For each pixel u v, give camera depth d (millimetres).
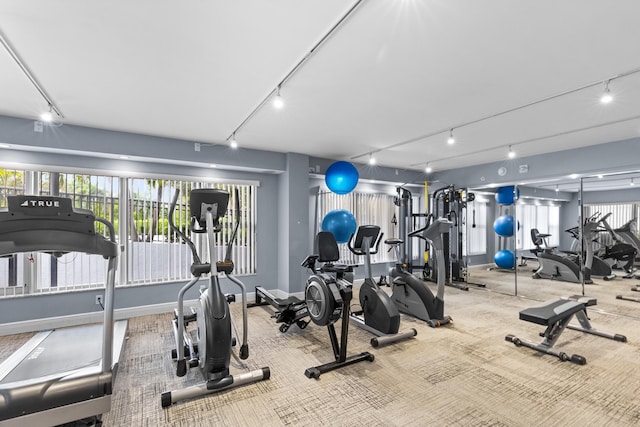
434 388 2408
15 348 3188
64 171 3811
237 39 1989
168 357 2979
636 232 4371
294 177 5191
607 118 3484
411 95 2883
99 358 2609
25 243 1628
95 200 4020
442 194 6516
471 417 2059
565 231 5117
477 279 6035
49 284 3748
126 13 1721
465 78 2543
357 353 3047
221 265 2633
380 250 6816
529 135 4172
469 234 6242
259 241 5277
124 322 3492
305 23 1827
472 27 1866
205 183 4812
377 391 2373
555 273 5176
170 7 1674
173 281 4492
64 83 2592
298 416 2082
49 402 1557
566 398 2270
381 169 6512
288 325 3607
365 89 2752
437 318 3863
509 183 5762
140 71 2400
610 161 4453
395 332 3371
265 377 2523
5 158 3537
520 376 2590
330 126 3789
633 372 2650
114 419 2055
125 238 4172
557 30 1894
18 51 2100
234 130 3943
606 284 4668
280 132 4043
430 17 1773
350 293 2756
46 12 1700
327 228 4637
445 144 4641
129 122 3596
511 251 5664
